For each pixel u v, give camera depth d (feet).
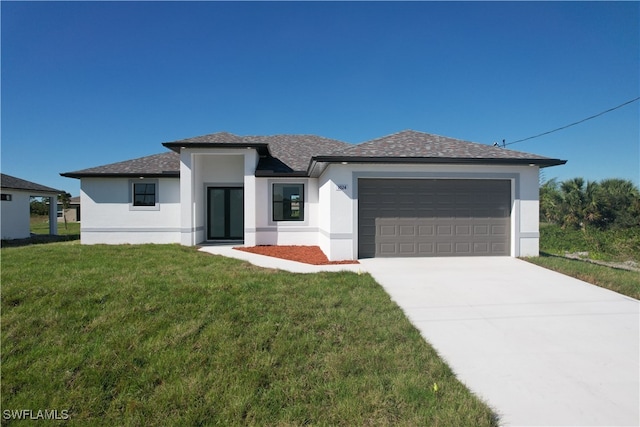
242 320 15.42
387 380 10.51
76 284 20.43
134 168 48.26
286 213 45.37
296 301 18.19
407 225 33.42
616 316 16.90
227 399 9.58
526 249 33.40
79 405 9.55
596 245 53.42
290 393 9.84
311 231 45.01
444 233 33.53
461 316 16.83
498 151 34.12
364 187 33.27
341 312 16.58
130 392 10.07
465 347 13.25
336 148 56.90
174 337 13.58
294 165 47.09
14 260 29.99
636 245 50.31
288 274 25.04
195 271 25.58
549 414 9.02
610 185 72.02
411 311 17.54
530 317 16.72
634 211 63.41
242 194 49.85
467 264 29.89
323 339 13.56
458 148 34.63
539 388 10.32
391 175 32.60
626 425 8.59
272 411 9.08
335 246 32.32
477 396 9.77
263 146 41.96
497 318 16.57
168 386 10.28
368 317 16.06
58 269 25.53
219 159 49.26
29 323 14.87
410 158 30.99
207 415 8.92
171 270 25.91
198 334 13.98
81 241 46.70
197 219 45.60
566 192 75.00
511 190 33.68
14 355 12.38
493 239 33.76
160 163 50.34
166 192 47.24
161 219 47.21
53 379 10.78
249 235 42.75
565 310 17.76
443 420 8.48
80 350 12.57
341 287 21.39
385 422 8.47
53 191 67.26
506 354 12.65
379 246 33.37
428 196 33.45
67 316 15.69
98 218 46.85
